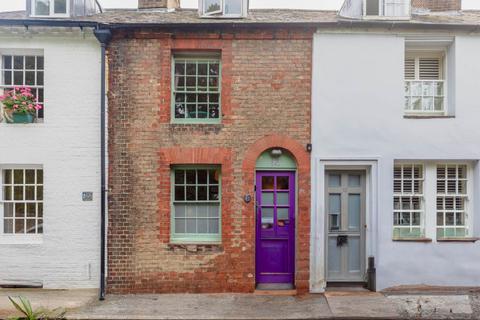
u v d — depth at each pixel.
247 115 7.45
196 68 7.77
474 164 7.57
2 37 7.45
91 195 7.41
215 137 7.44
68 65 7.48
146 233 7.39
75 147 7.44
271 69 7.49
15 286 7.39
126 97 7.45
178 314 6.29
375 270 7.39
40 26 7.30
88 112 7.46
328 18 8.06
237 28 7.39
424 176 7.68
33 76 7.73
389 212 7.41
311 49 7.52
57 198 7.42
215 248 7.40
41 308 6.21
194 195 7.66
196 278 7.39
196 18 8.08
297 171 7.50
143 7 9.43
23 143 7.42
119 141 7.41
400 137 7.44
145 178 7.41
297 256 7.42
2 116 7.57
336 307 6.58
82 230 7.41
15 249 7.39
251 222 7.41
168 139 7.43
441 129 7.43
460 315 6.28
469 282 7.34
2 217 7.59
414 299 6.96
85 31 7.37
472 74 7.49
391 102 7.46
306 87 7.49
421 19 7.93
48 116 7.45
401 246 7.38
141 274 7.36
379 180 7.41
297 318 6.15
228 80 7.47
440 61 7.95
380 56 7.50
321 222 7.43
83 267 7.39
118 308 6.54
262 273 7.66
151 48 7.48
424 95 7.87
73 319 6.10
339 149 7.44
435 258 7.36
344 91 7.47
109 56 7.45
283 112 7.46
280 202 7.67
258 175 7.65
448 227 7.67
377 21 7.28
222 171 7.43
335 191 7.71
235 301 6.90
